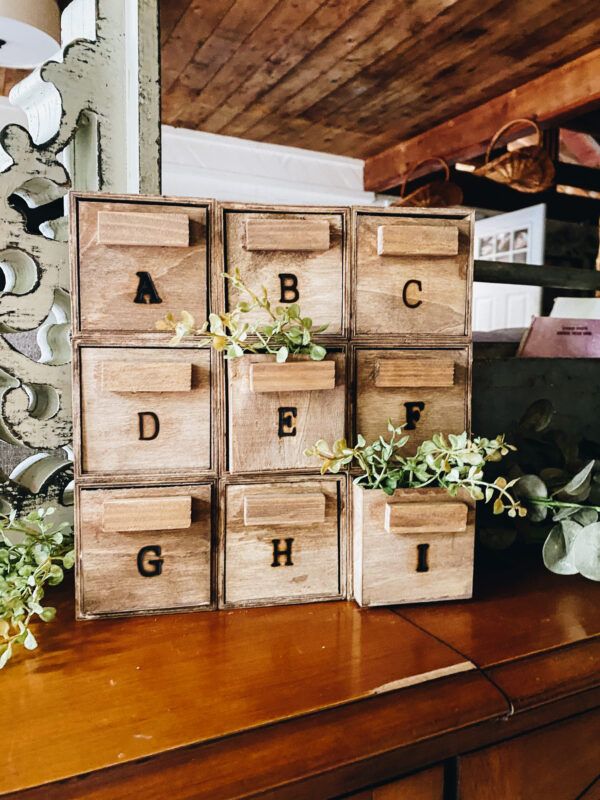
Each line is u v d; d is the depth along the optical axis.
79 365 0.80
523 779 0.68
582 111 3.64
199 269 0.82
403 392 0.89
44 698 0.63
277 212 0.83
